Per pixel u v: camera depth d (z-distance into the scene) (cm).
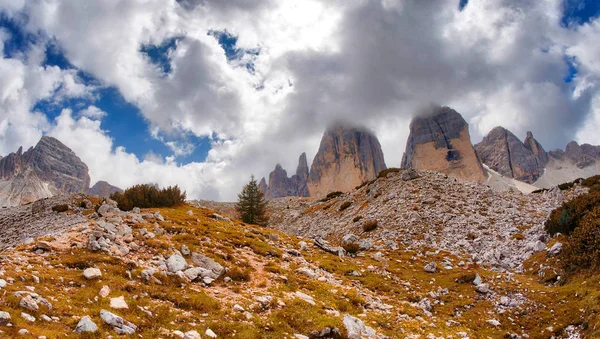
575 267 2803
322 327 1653
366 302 2359
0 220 6612
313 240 4734
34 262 1852
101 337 1228
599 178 6303
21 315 1210
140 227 2967
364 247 4578
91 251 2166
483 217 5103
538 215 4988
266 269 2644
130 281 1889
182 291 1944
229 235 3412
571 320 2208
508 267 3641
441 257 4059
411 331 1947
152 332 1377
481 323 2406
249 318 1709
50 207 6800
